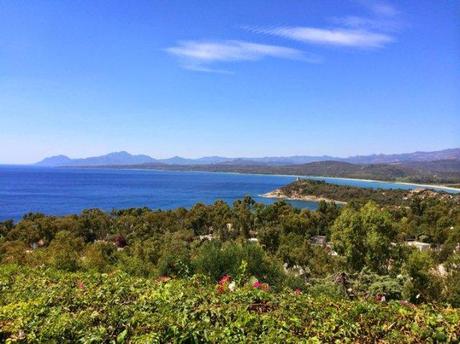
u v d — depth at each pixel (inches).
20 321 200.2
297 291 290.7
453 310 223.3
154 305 220.1
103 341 189.2
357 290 414.6
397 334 193.8
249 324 196.9
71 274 325.7
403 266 1249.4
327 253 1925.4
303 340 185.5
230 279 356.5
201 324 195.9
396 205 4798.2
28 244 2187.5
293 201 6397.6
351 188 6781.5
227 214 3166.8
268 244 2182.6
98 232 2687.0
